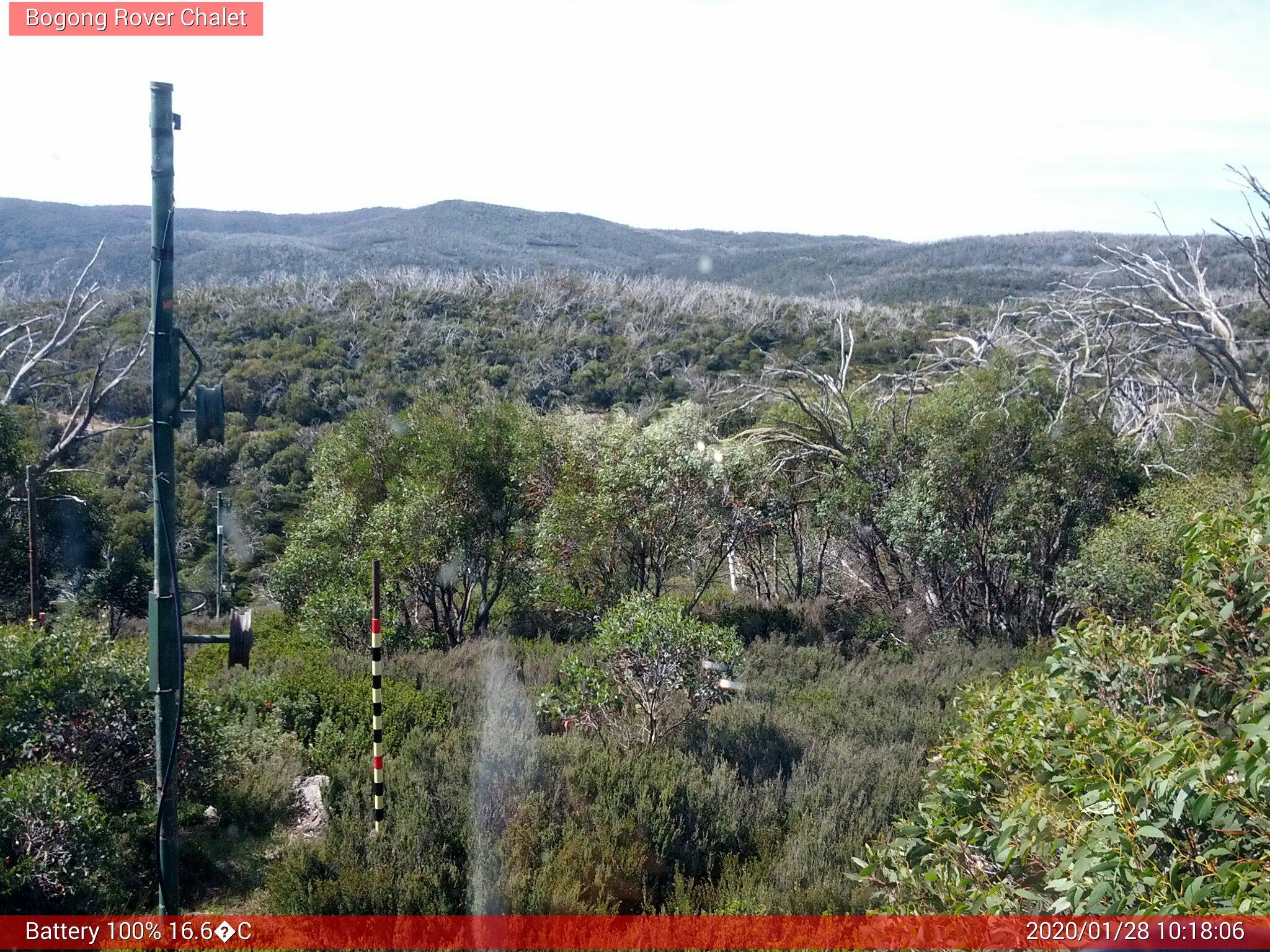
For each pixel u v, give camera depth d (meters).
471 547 13.26
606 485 12.59
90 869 5.38
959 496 12.60
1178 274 18.06
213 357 34.31
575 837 5.64
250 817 6.68
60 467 19.88
